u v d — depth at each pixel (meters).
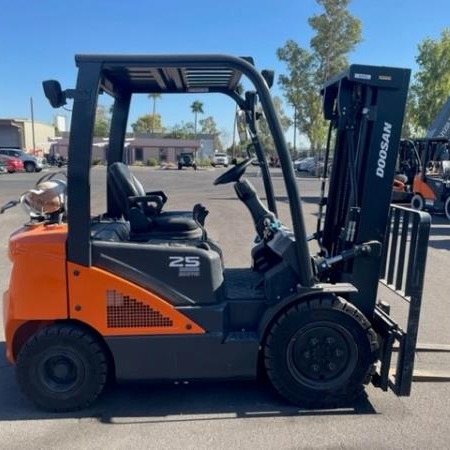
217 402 3.44
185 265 3.23
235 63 3.00
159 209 4.04
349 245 3.49
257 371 3.36
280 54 47.19
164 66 2.98
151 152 60.44
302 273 3.27
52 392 3.26
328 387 3.32
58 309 3.17
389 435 3.03
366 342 3.29
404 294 3.36
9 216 12.07
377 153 3.31
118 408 3.36
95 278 3.14
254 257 4.13
